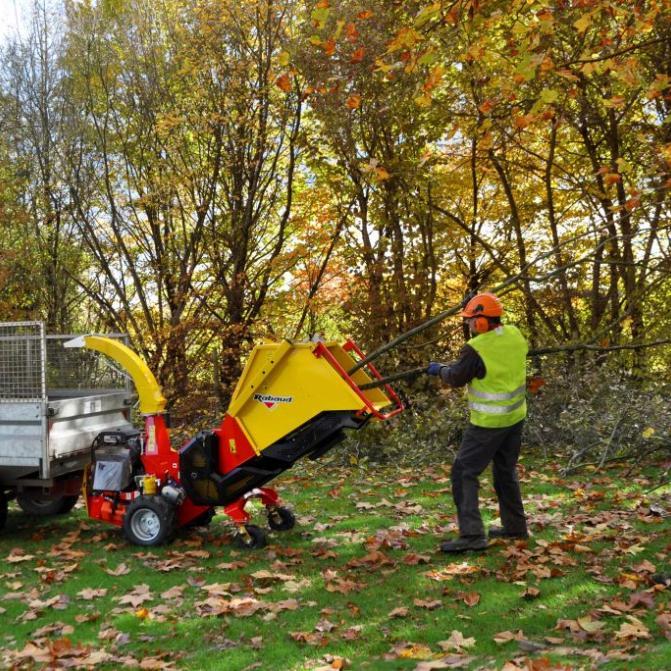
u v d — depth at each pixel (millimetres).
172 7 13984
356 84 11062
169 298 14539
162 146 14094
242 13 13039
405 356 11500
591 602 4520
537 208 13211
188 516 6438
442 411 9734
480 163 12695
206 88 13492
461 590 4871
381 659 3912
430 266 12508
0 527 6930
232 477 6094
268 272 13969
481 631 4215
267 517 6855
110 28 14258
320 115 11633
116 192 14516
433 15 6211
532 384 6121
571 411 9594
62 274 14867
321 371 5742
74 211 14617
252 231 14375
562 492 7648
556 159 13141
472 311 5715
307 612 4633
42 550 6336
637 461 8453
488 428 5680
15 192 14383
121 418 7414
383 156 12258
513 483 5934
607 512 6691
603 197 11523
